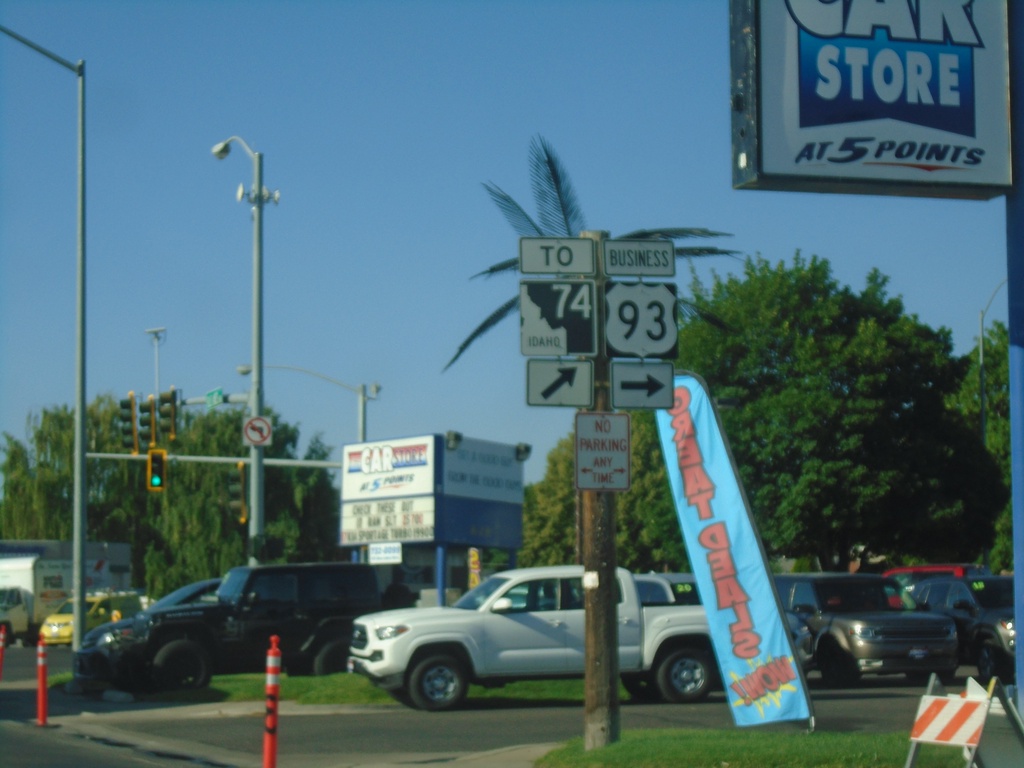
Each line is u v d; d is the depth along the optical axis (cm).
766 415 4328
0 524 6800
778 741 1253
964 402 6500
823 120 1229
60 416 6981
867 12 1246
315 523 7256
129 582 5606
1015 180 1257
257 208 2933
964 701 1013
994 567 6247
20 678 2975
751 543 1445
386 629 1988
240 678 2467
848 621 2305
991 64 1267
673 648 2047
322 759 1501
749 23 1223
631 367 1274
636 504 7350
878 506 4272
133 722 1906
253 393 2928
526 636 2006
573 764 1223
